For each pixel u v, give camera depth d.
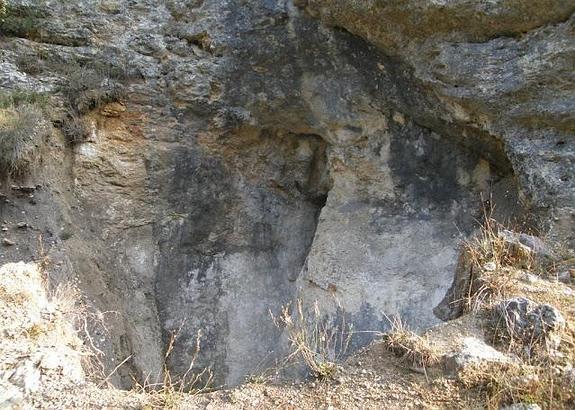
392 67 5.62
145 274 6.12
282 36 6.07
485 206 5.65
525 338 3.30
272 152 6.78
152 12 6.68
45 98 6.11
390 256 5.86
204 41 6.49
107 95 6.33
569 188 4.63
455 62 5.11
